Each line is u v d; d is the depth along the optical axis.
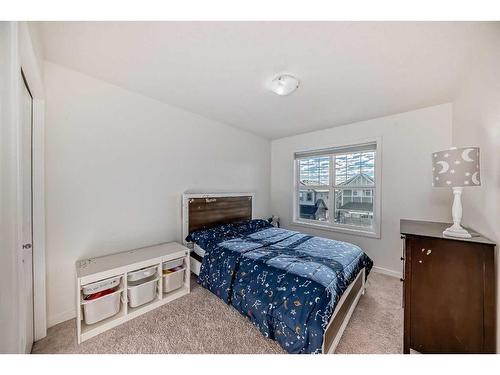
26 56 1.08
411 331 1.33
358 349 1.43
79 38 1.33
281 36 1.30
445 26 1.18
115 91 2.00
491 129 1.25
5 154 0.76
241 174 3.52
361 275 2.07
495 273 1.13
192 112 2.72
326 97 2.21
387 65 1.60
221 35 1.30
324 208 3.55
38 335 1.49
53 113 1.64
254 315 1.58
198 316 1.77
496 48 1.19
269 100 2.32
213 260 2.12
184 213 2.60
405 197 2.63
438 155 1.38
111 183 2.00
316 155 3.57
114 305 1.65
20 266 0.80
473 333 1.16
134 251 2.09
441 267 1.24
